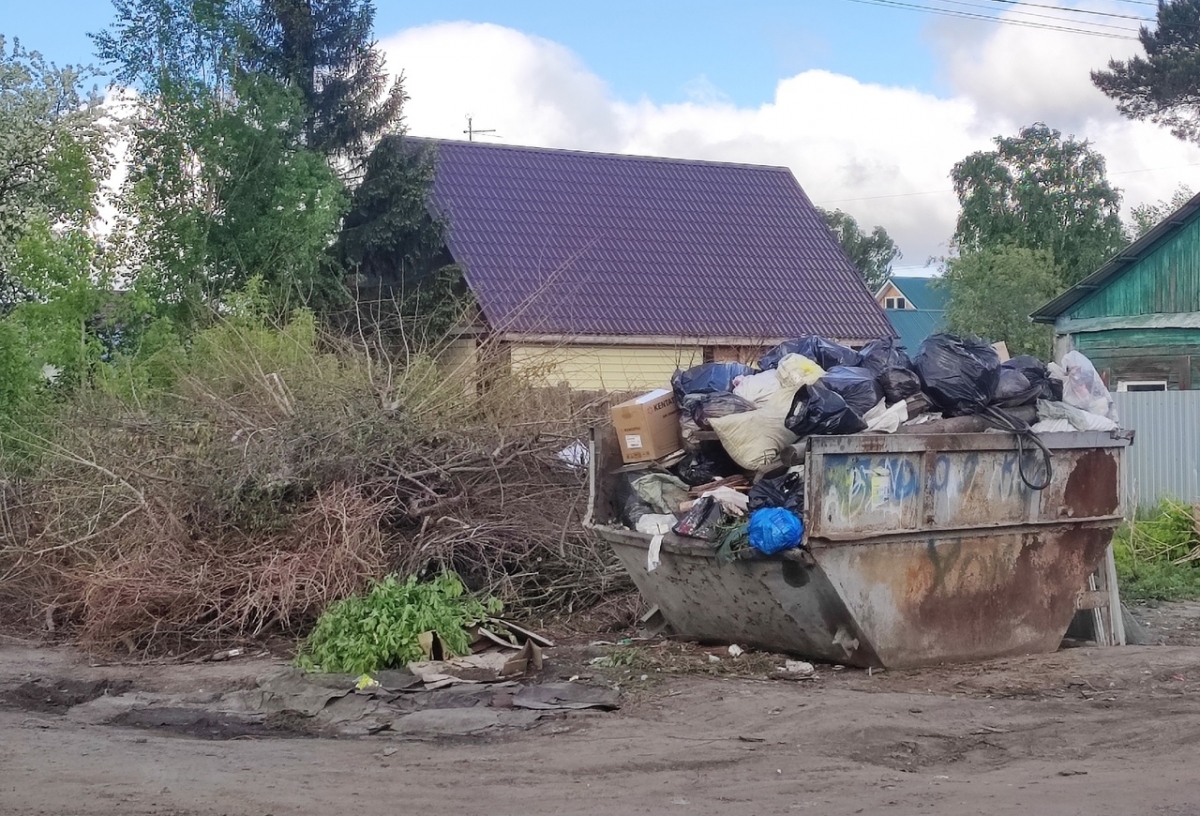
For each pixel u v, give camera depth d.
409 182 24.33
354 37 25.70
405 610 8.80
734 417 8.70
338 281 22.45
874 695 7.71
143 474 10.91
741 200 31.22
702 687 8.09
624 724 7.29
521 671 8.65
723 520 8.55
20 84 20.92
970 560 8.54
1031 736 6.81
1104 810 5.40
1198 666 8.40
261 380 12.33
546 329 23.34
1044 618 8.89
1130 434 9.14
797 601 8.30
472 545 11.05
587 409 12.25
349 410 11.23
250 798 5.75
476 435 11.55
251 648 9.96
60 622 11.19
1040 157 43.09
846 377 8.48
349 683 8.24
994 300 35.28
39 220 17.77
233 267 23.94
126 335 20.34
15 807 5.61
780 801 5.64
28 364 16.02
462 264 24.14
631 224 28.58
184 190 23.97
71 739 7.12
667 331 25.42
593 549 11.10
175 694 8.53
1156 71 38.50
